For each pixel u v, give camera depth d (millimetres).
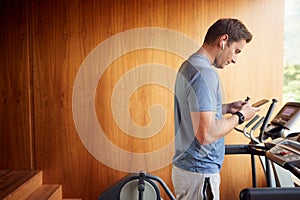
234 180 3227
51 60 3236
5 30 3227
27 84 3270
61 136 3295
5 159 3340
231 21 1749
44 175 3320
